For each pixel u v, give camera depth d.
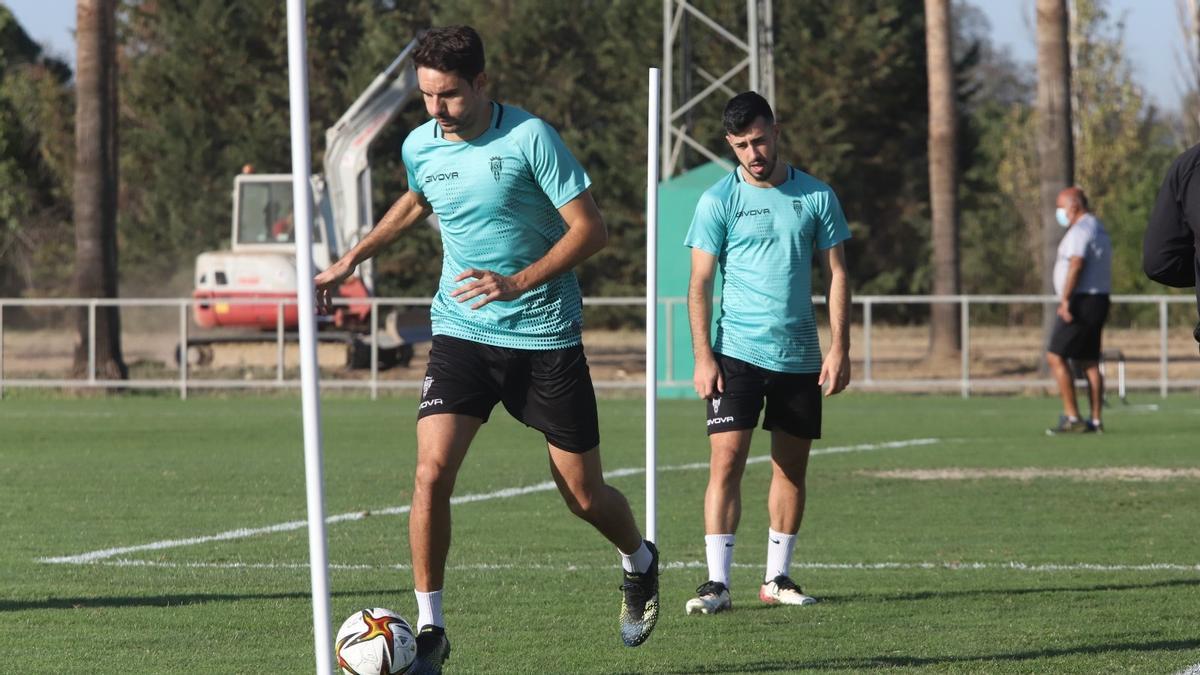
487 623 11.80
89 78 44.25
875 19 90.75
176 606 12.48
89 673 9.97
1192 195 9.30
